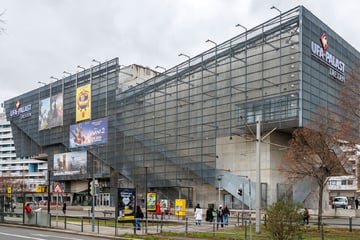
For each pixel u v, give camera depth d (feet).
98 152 277.23
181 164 223.30
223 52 210.38
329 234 88.48
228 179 198.59
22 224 113.70
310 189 191.11
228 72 206.80
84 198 303.48
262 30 196.03
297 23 184.55
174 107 231.71
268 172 185.68
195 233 87.35
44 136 325.42
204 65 217.97
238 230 96.99
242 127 194.90
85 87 290.35
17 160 596.70
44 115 325.01
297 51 182.19
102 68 280.51
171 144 230.68
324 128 129.80
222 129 205.77
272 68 189.78
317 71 189.98
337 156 127.24
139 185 246.27
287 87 183.21
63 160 304.91
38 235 87.97
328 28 200.95
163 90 239.30
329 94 195.72
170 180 228.43
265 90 190.49
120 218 99.25
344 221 141.38
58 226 108.58
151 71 285.02
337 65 204.13
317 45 191.21
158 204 160.66
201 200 213.25
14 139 369.30
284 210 59.62
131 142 255.29
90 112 285.23
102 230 98.99
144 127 248.11
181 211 152.25
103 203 276.62
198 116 217.97
